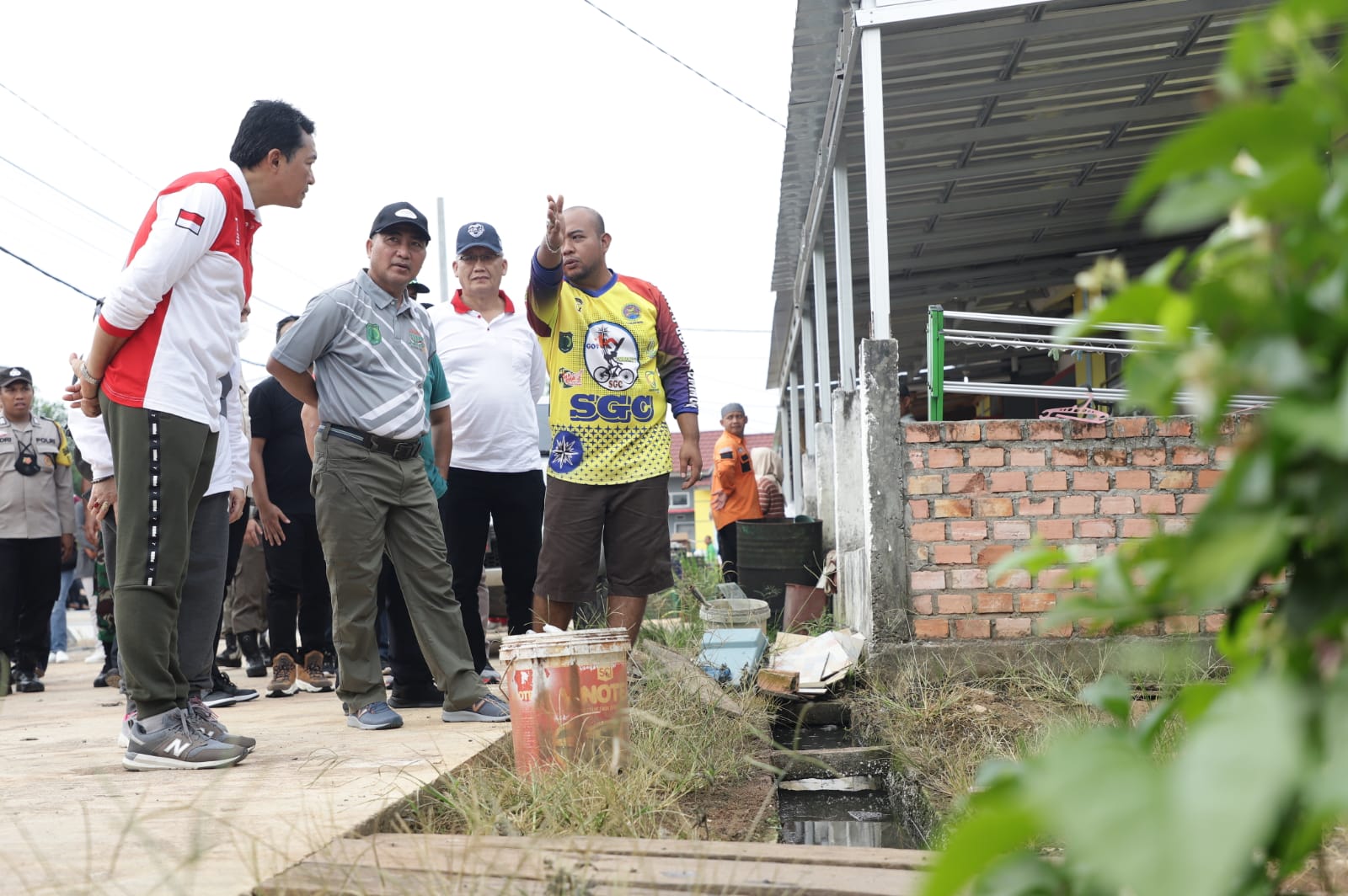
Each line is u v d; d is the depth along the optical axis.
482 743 3.63
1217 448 5.57
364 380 4.24
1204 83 7.18
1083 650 5.41
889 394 5.74
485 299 5.54
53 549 7.27
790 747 4.68
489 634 8.97
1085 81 7.08
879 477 5.71
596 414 4.56
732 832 3.09
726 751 4.01
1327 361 0.75
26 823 2.67
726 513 10.21
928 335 5.77
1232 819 0.61
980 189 8.98
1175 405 0.85
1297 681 0.71
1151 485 5.61
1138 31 6.42
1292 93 0.71
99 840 2.47
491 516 5.66
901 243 10.31
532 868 2.17
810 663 5.73
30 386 7.34
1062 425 5.66
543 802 2.85
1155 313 0.84
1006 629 5.58
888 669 5.58
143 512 3.41
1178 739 2.72
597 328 4.60
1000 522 5.65
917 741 4.41
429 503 4.42
